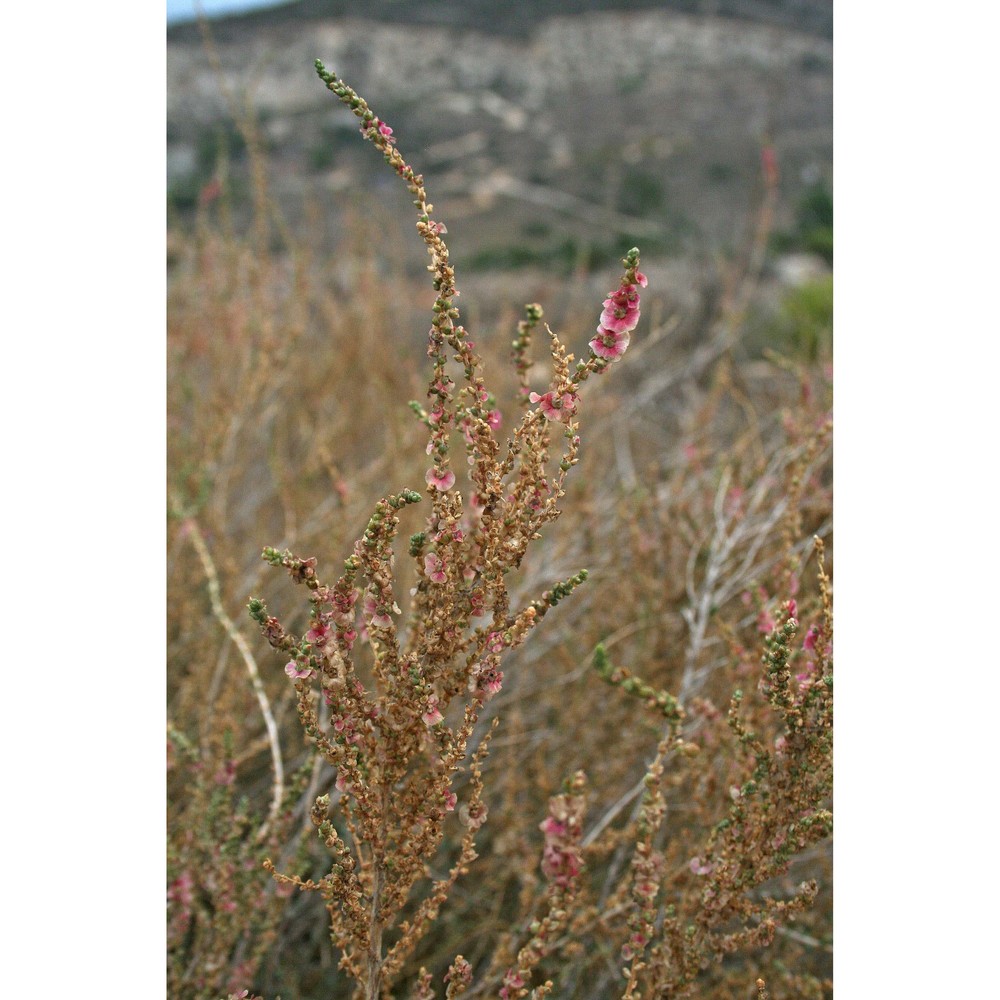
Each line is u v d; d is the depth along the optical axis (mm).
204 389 750
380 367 839
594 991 391
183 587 526
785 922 416
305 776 365
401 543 529
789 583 384
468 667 277
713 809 377
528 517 275
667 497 537
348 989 421
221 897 356
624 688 280
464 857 290
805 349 652
